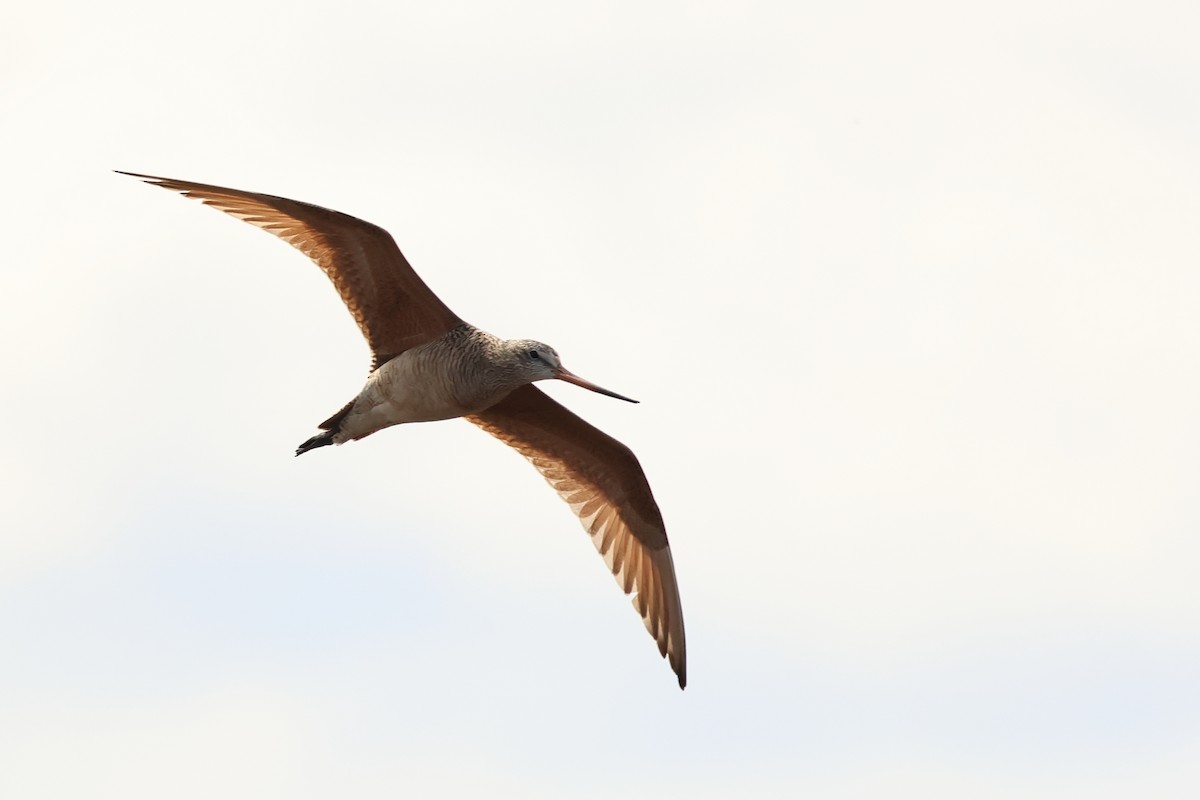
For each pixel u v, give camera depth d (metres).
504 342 18.22
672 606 19.77
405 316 18.16
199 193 17.12
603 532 20.08
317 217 17.16
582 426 19.30
